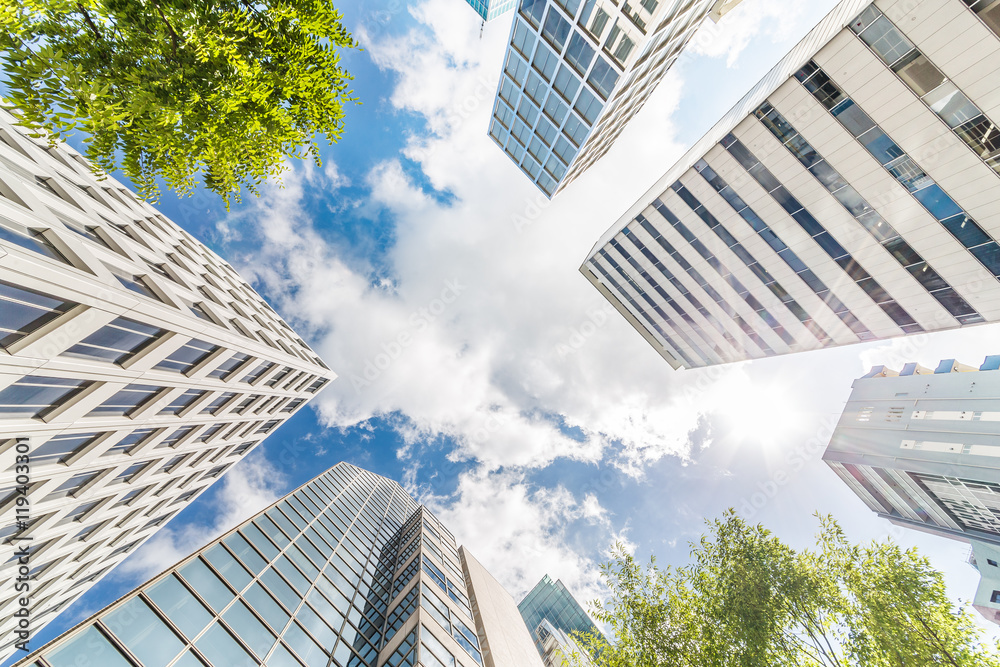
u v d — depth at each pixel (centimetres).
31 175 1395
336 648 1544
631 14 1953
